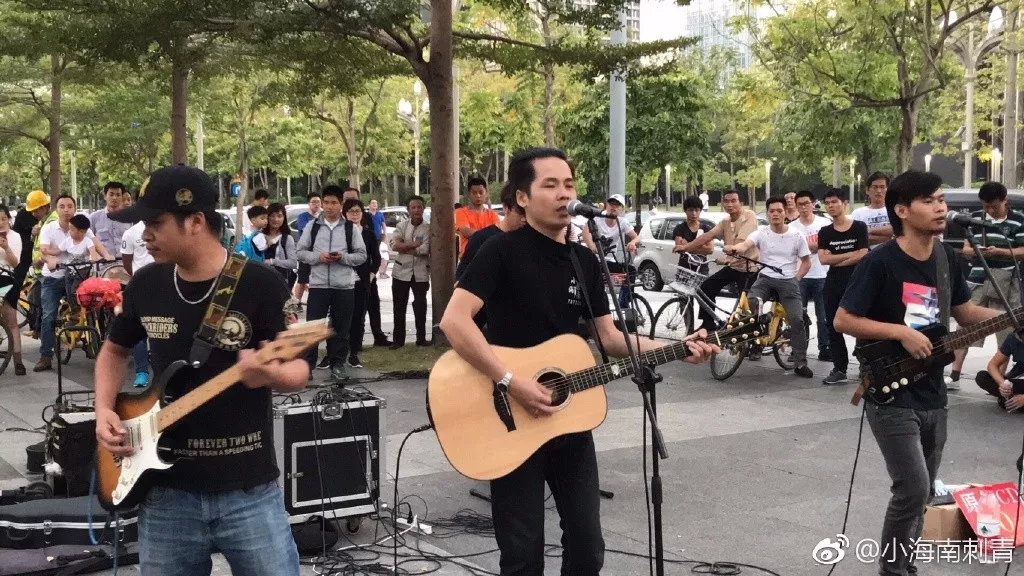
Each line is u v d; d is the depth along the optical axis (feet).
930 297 13.80
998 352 25.90
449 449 11.41
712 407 28.86
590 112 67.15
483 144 119.34
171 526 9.73
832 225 32.58
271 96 56.24
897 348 13.70
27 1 37.24
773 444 24.25
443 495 19.97
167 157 126.31
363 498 17.04
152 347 9.88
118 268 32.48
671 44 39.37
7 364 33.99
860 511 18.85
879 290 13.93
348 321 32.48
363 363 35.06
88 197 208.33
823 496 19.84
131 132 73.41
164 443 9.53
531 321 11.73
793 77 51.75
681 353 11.95
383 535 17.56
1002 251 28.27
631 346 11.77
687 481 20.97
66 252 34.83
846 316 13.99
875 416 14.08
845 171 153.17
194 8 33.81
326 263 31.81
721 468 22.00
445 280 37.17
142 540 9.87
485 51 40.91
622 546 16.93
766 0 49.73
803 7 48.52
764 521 18.28
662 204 214.28
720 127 147.33
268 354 9.03
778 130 79.05
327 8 32.83
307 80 43.21
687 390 31.60
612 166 44.37
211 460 9.62
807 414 27.89
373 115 98.12
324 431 16.69
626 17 42.34
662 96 64.69
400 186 205.16
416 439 24.54
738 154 179.93
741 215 38.06
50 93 75.56
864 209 36.24
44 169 135.95
